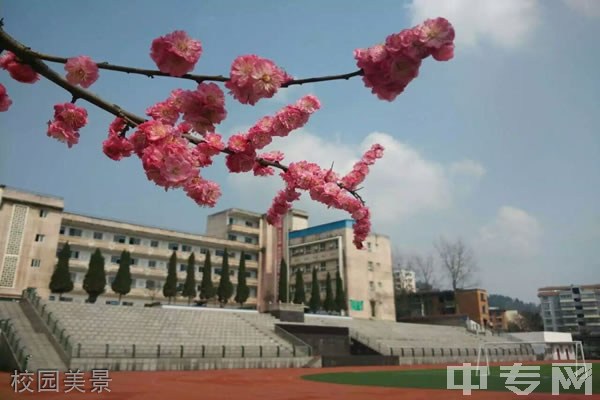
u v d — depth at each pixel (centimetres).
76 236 4591
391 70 277
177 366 2314
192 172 313
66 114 363
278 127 385
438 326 5222
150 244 5088
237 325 3334
